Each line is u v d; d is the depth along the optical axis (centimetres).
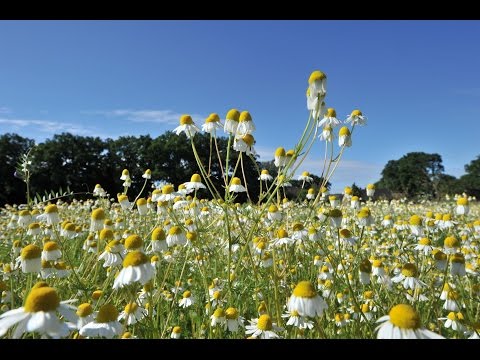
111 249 18
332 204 34
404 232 37
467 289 23
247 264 25
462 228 44
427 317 18
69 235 26
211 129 20
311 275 25
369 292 21
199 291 24
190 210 28
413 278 17
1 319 10
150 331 15
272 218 24
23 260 15
